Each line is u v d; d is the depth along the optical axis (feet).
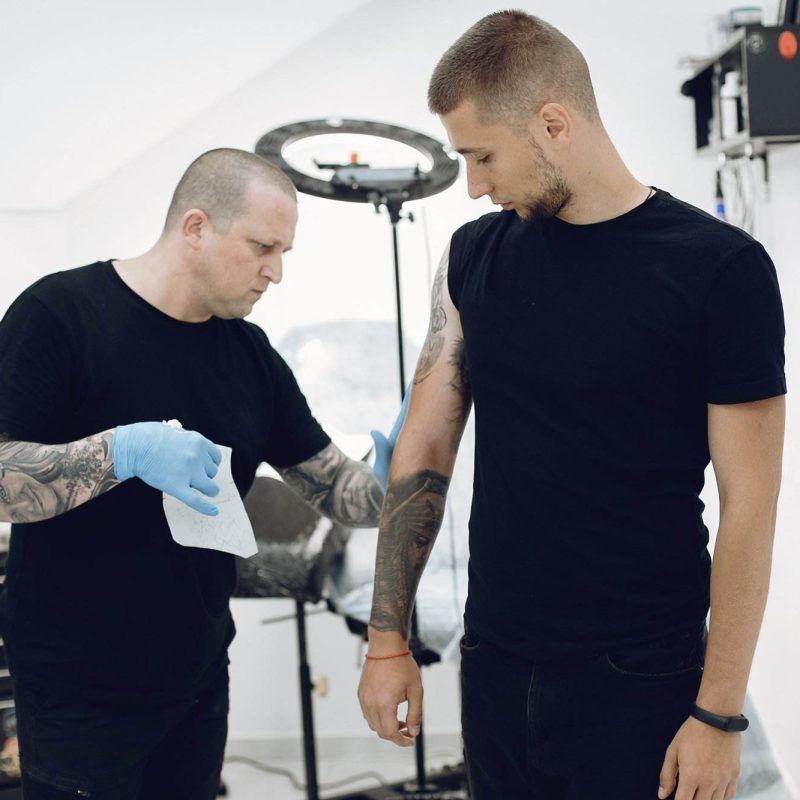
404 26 9.00
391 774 8.91
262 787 8.71
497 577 3.78
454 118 3.59
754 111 6.48
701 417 3.51
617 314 3.47
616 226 3.54
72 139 8.01
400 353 6.82
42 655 4.28
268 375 5.08
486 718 3.90
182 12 7.33
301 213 9.10
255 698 9.34
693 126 8.75
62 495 4.00
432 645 7.28
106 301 4.43
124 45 7.42
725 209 8.35
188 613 4.48
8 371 4.14
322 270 9.12
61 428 4.37
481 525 3.91
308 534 7.10
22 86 7.46
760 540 3.33
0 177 8.24
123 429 4.08
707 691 3.40
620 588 3.55
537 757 3.71
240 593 7.20
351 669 9.32
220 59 7.77
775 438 3.35
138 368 4.42
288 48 7.86
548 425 3.62
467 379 4.20
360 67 9.04
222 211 4.38
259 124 9.09
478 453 3.95
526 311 3.67
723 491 3.43
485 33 3.54
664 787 3.47
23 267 8.83
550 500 3.62
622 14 8.81
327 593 7.31
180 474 4.04
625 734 3.55
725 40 8.14
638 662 3.52
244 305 4.61
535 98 3.44
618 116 8.86
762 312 3.27
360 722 9.36
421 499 4.21
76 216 9.12
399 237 9.07
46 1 6.96
